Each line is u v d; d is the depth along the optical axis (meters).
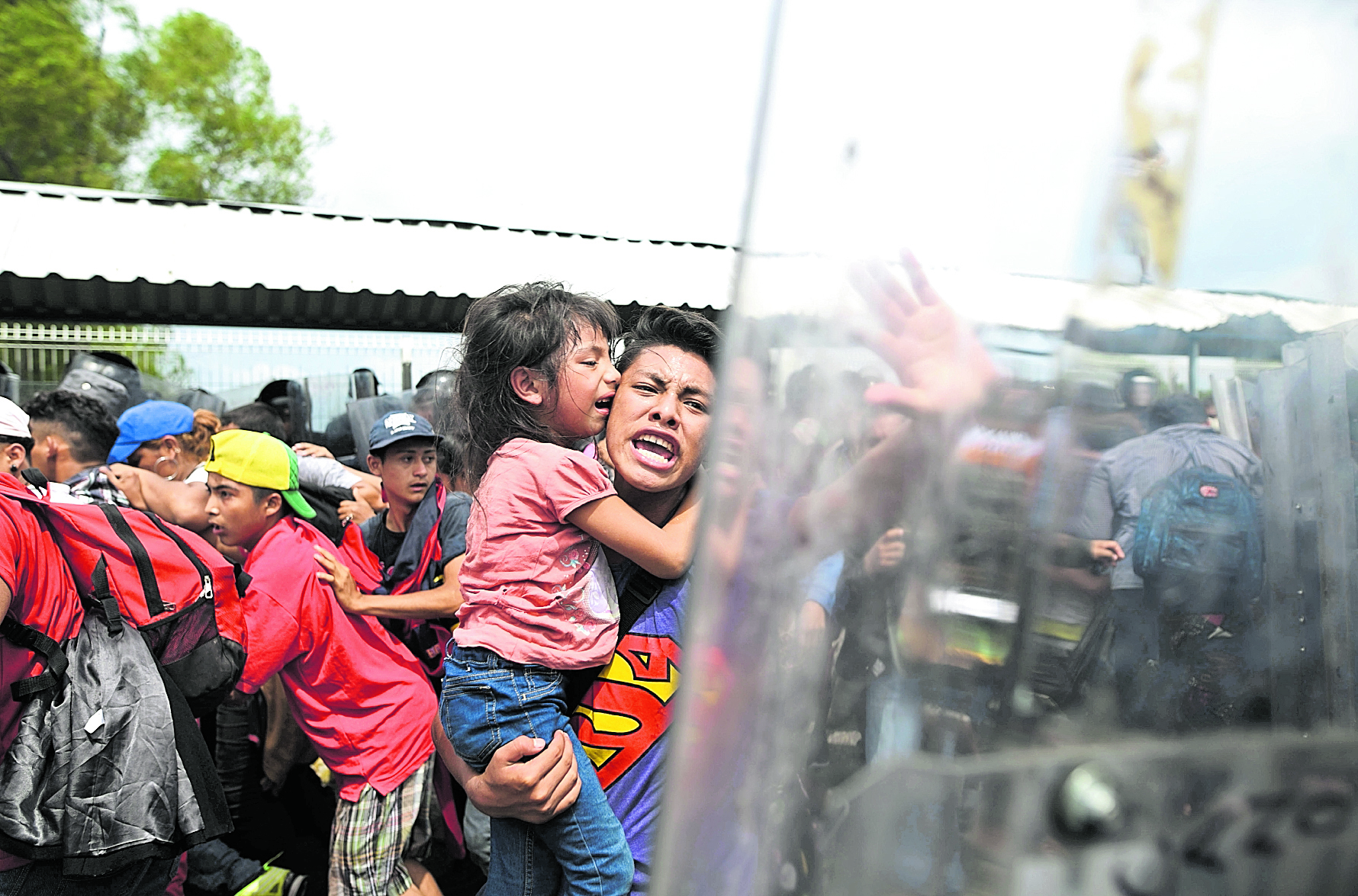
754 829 0.56
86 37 18.14
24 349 6.38
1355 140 0.59
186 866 3.23
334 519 3.94
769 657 0.56
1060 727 0.57
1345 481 0.61
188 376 6.40
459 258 6.62
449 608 2.92
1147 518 0.58
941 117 0.57
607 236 7.18
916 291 0.57
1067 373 0.58
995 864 0.55
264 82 20.05
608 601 1.51
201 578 2.28
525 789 1.38
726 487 0.56
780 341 0.56
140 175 19.20
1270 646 0.60
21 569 1.99
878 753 0.56
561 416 1.56
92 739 2.03
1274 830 0.57
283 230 6.57
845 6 0.57
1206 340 0.59
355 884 2.71
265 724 3.69
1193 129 0.59
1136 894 0.55
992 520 0.57
